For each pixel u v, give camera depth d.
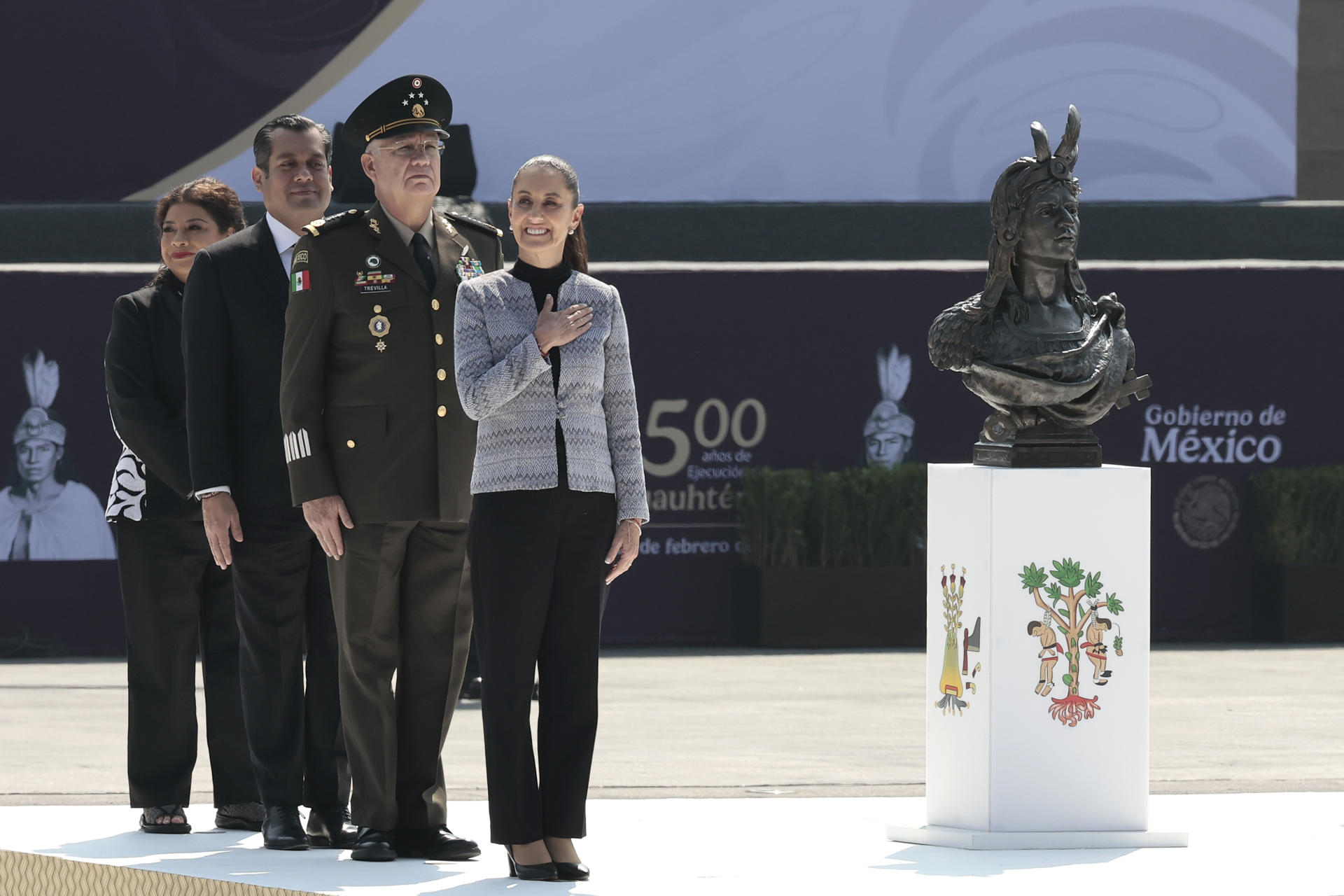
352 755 18.42
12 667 41.16
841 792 24.42
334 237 18.56
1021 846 18.95
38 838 19.67
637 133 48.66
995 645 19.00
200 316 19.30
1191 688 37.62
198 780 25.92
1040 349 19.27
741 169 49.06
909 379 46.56
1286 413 47.47
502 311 17.39
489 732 17.11
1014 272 19.72
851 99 49.28
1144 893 16.66
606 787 24.92
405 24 47.47
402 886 16.72
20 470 43.41
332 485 18.25
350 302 18.38
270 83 47.09
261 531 19.22
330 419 18.45
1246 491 47.34
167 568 20.14
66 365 43.56
